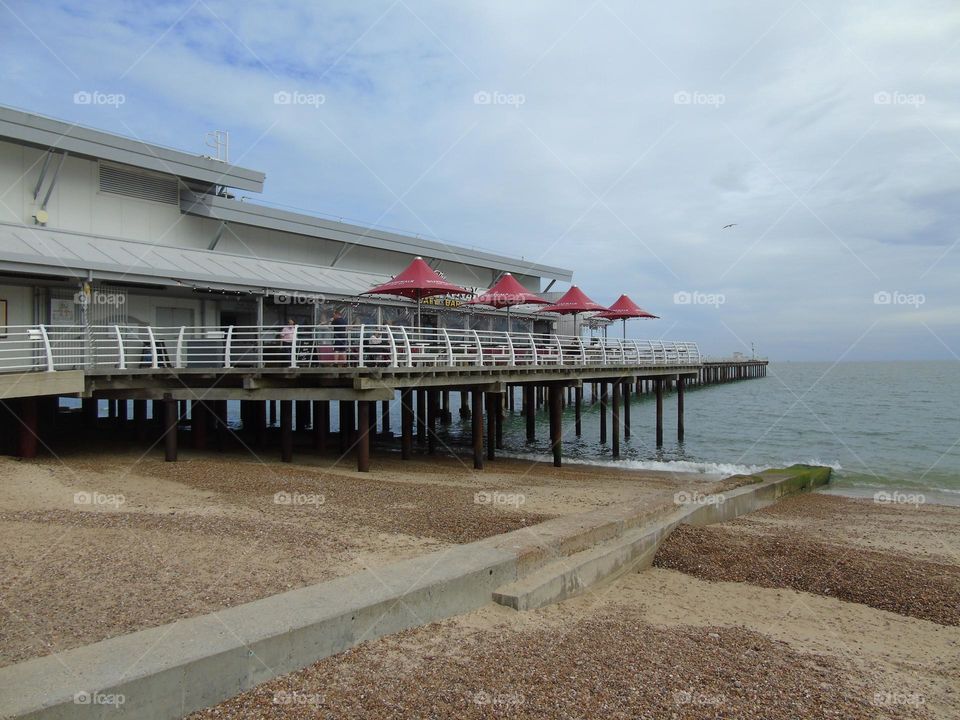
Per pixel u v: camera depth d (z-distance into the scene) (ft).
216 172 80.89
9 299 57.57
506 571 24.57
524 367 63.72
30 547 26.48
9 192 63.82
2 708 12.87
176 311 70.95
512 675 17.99
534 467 66.28
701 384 216.54
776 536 37.96
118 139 70.44
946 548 38.24
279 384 52.39
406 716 15.46
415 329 66.59
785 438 101.76
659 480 57.77
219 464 51.47
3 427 55.62
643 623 24.02
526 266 142.20
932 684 20.52
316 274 84.23
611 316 99.55
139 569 24.09
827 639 24.32
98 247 63.21
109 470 46.78
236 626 17.37
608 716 16.33
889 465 76.79
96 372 50.83
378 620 19.67
